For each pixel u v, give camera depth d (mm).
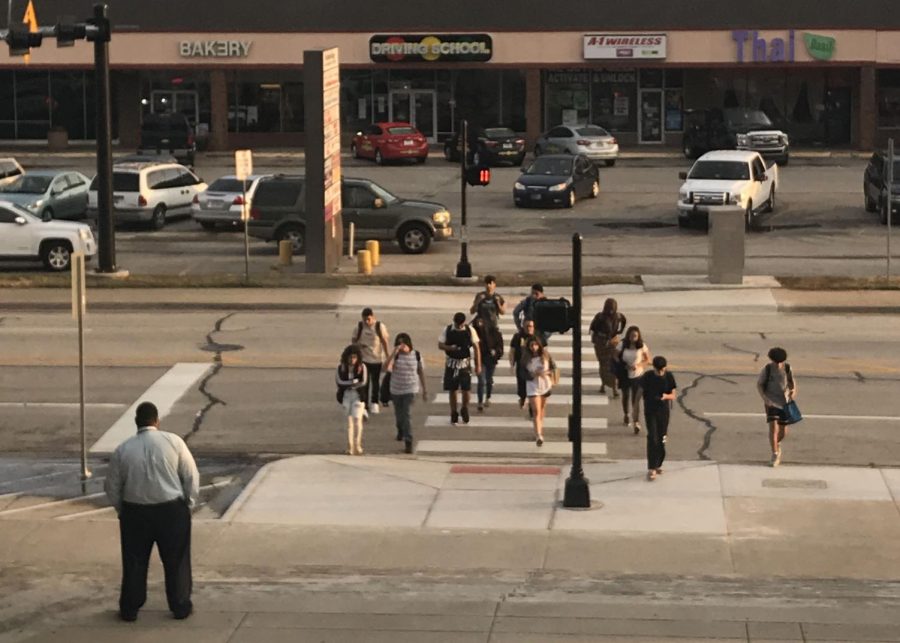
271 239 42750
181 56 72125
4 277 37625
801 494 19703
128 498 13969
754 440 23078
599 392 26391
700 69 74000
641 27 70750
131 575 14117
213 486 20703
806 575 16312
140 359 28781
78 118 75812
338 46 71688
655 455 20484
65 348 29812
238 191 47250
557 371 25594
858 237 45406
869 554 17125
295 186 42688
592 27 70938
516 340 24250
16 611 14664
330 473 21016
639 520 18594
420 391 25609
